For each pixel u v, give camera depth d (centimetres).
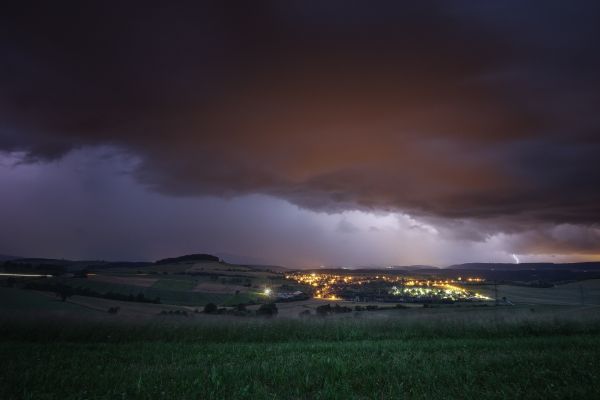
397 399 698
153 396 715
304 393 758
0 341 1487
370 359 1062
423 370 907
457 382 800
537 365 959
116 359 1084
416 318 2025
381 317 2052
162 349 1309
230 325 1853
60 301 7388
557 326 1861
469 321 1950
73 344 1408
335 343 1530
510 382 804
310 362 1020
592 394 707
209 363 1030
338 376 869
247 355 1177
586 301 9250
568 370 886
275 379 841
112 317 1838
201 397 713
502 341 1485
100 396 723
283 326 1869
